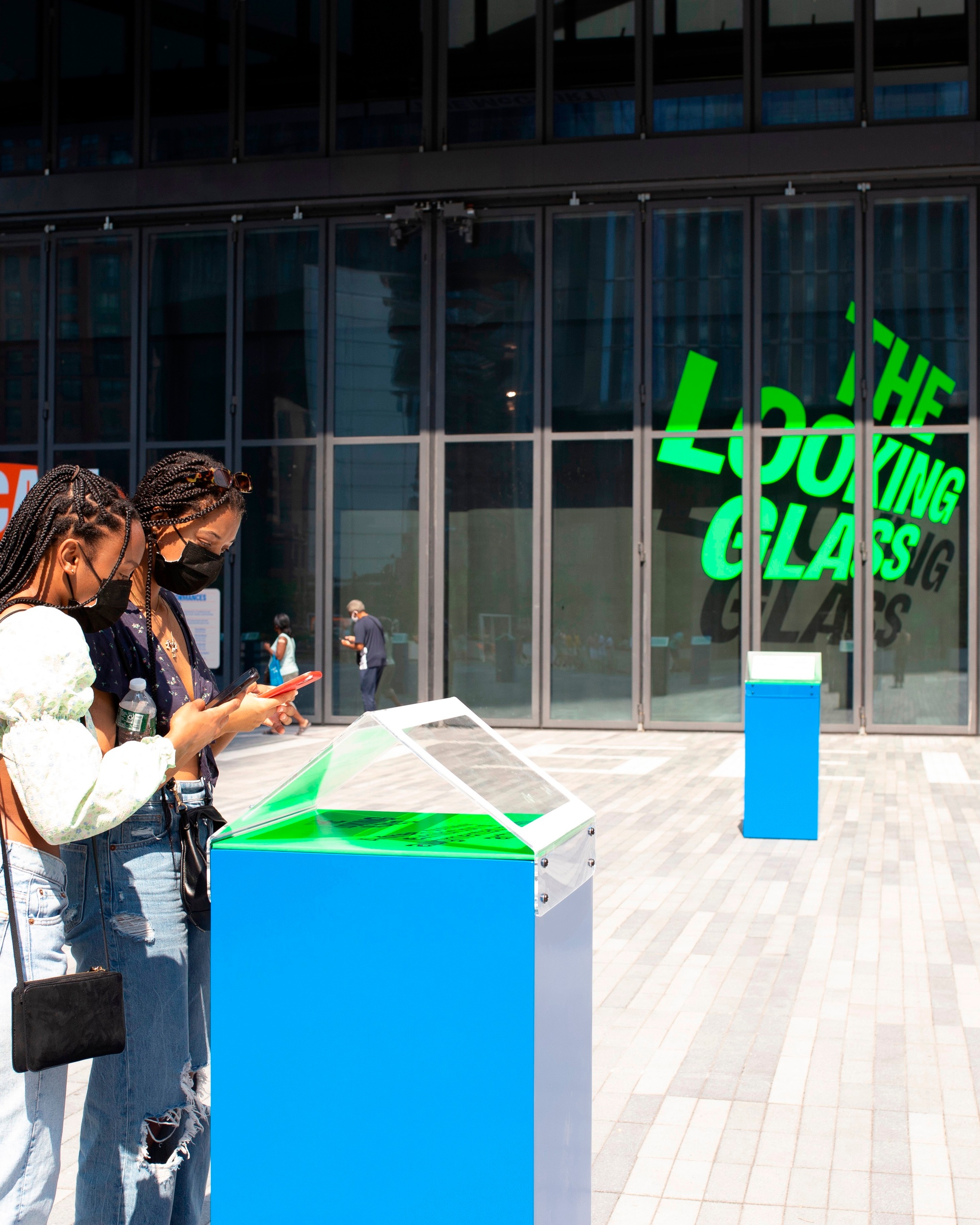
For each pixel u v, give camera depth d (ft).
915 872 22.85
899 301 48.19
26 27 54.39
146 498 7.64
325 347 52.37
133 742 6.33
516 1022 5.82
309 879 6.07
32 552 6.35
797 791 26.16
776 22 48.78
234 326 52.90
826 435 48.65
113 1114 7.48
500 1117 5.83
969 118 47.57
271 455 52.85
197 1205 8.16
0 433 54.95
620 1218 9.78
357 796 6.74
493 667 51.26
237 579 53.01
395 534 52.03
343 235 52.24
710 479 49.37
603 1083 12.73
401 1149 5.96
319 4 52.03
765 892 21.33
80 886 7.36
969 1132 11.44
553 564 50.65
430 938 5.92
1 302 54.95
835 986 15.97
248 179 51.96
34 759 5.84
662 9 49.55
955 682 47.91
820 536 48.73
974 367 47.65
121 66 53.72
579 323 50.31
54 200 53.42
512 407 50.90
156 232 53.47
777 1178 10.50
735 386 49.19
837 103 48.44
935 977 16.31
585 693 50.44
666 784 34.71
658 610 49.88
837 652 48.67
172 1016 7.53
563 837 6.33
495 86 50.85
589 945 7.00
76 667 6.01
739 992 15.74
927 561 48.08
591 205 49.93
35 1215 6.00
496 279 50.98
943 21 47.83
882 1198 10.10
